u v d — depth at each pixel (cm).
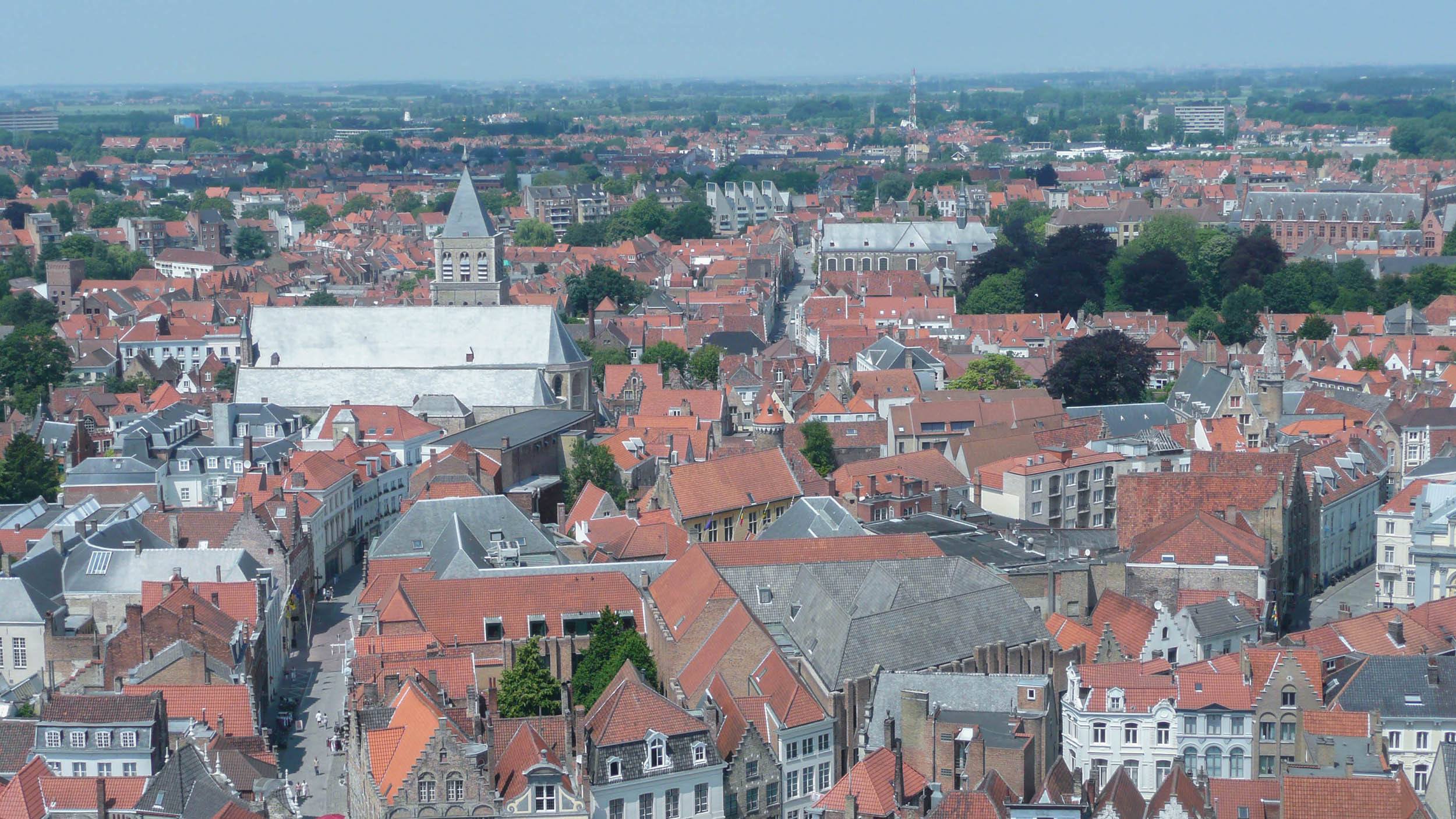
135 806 19488
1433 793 19525
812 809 19638
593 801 19312
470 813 18875
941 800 19000
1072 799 19338
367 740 19762
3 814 18962
